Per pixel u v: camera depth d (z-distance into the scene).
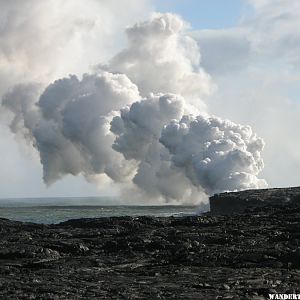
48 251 54.81
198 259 46.38
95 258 50.81
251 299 28.97
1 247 56.97
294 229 62.03
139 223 83.44
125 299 29.61
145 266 45.56
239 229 66.00
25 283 36.22
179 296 30.33
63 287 34.38
